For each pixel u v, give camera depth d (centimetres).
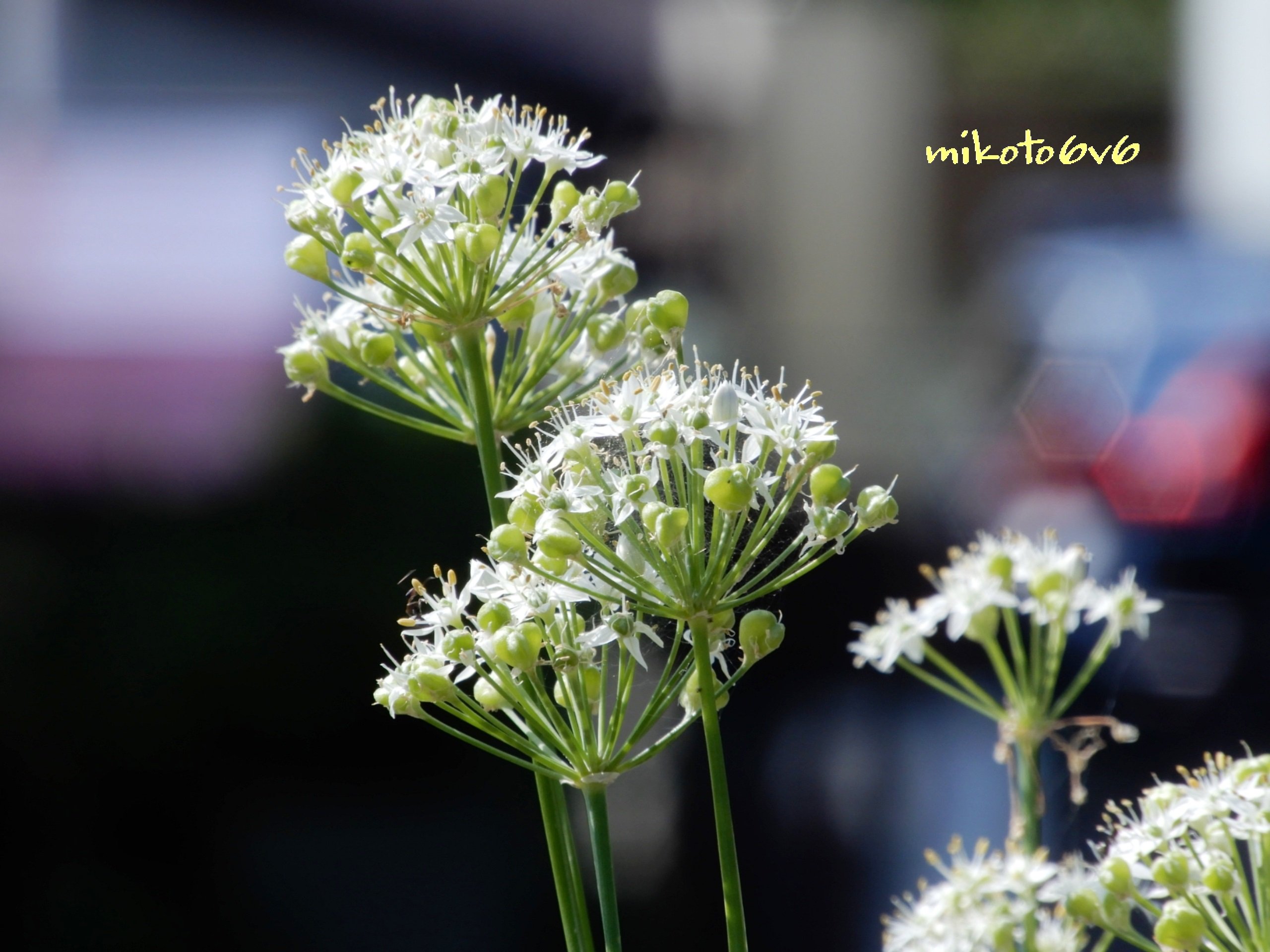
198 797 657
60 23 861
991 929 193
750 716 681
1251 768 176
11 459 721
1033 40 1498
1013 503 799
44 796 650
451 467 729
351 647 698
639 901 532
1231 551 721
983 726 643
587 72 959
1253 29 1291
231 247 775
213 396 734
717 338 990
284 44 874
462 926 545
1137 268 883
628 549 168
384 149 184
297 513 720
